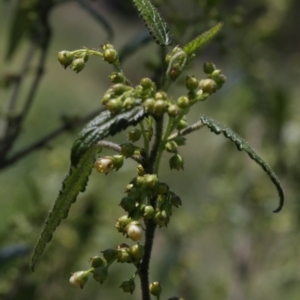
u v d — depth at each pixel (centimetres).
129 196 260
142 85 248
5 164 545
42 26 608
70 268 701
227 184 877
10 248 546
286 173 872
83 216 700
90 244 716
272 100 844
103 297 771
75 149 245
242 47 769
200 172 1198
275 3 862
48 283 680
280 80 904
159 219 260
